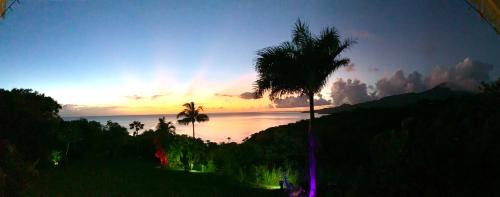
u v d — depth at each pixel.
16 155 8.75
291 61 13.95
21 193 8.26
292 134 23.33
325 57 14.00
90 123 37.91
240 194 17.00
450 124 5.07
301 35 14.09
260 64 14.16
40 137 25.00
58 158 28.86
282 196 16.45
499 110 5.29
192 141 29.89
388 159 4.90
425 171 4.41
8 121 22.61
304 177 19.33
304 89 14.40
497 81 5.76
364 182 4.91
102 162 33.19
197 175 24.39
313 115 14.77
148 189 18.53
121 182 20.80
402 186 4.48
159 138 31.62
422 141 4.76
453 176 4.29
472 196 4.25
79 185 19.47
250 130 179.62
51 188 18.25
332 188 14.32
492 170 4.29
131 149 38.75
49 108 28.41
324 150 24.08
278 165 22.20
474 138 4.63
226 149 25.89
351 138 27.44
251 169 22.02
